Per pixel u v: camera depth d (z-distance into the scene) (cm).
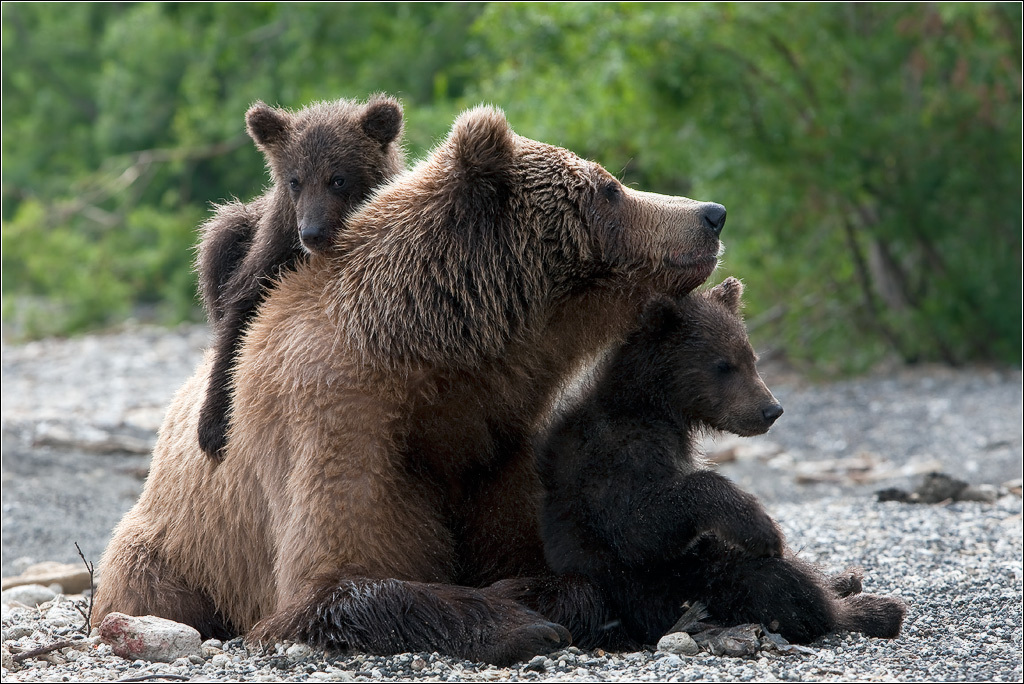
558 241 859
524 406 864
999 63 2908
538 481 887
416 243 838
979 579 1175
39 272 4769
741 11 2919
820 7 2947
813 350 3359
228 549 914
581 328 884
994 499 1698
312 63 5088
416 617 779
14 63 6266
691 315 907
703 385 898
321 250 932
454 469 858
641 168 3431
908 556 1323
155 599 937
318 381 825
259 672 746
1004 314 3080
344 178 1125
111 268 5006
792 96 3038
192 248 1190
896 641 882
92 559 1633
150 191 5678
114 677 750
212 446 906
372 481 816
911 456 2286
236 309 963
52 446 2361
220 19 5462
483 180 839
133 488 2077
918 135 2958
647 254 880
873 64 2961
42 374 3519
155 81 5678
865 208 3198
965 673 753
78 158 6234
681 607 865
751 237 3309
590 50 3034
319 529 812
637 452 862
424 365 825
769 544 813
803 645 855
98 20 6412
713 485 828
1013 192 3019
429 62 4881
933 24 2897
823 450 2422
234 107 5238
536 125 3391
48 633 1023
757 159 2977
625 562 855
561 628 795
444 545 856
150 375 3444
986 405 2625
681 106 2989
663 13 2942
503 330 836
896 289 3250
